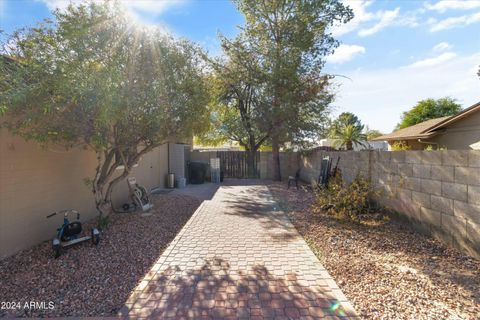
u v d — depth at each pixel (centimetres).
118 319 247
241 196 903
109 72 375
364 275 318
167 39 504
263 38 1240
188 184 1243
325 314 248
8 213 393
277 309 257
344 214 557
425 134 1171
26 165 425
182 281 315
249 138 1501
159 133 521
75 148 545
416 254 375
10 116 370
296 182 1064
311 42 1178
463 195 364
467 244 359
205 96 572
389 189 540
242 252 406
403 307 252
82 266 360
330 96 1252
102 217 523
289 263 363
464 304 253
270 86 1183
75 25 377
